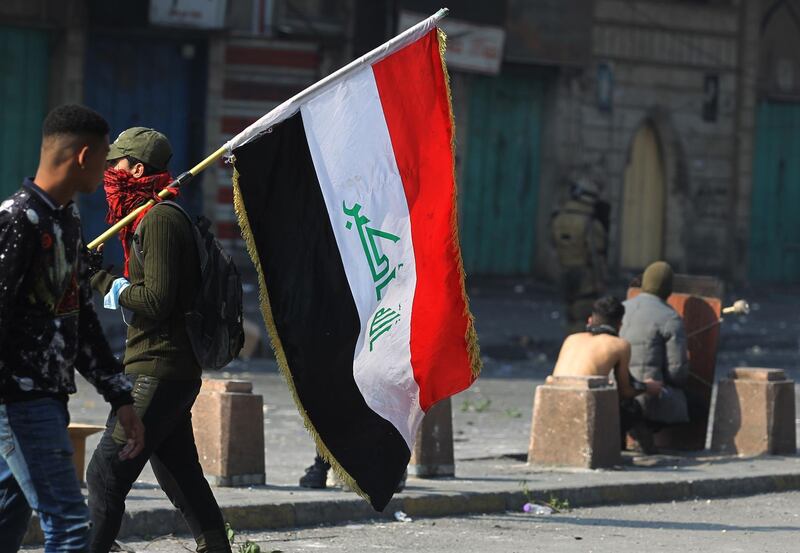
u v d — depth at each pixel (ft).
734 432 62.75
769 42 182.50
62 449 25.53
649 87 171.53
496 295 152.56
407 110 36.32
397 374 35.91
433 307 36.09
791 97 184.24
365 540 42.22
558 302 151.23
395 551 40.63
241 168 34.68
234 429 47.73
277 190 35.19
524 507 48.67
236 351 32.01
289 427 69.05
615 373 59.31
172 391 31.37
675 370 60.64
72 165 25.50
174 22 136.05
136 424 27.17
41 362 25.44
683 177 175.94
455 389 36.14
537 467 56.39
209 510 32.42
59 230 25.49
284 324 35.12
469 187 160.66
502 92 161.99
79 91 135.33
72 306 26.08
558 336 124.36
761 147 184.44
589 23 163.63
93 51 137.39
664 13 171.94
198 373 31.91
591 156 167.12
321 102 35.55
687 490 53.16
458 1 152.25
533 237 165.17
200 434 47.98
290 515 43.78
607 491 51.16
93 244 31.89
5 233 24.97
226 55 142.72
